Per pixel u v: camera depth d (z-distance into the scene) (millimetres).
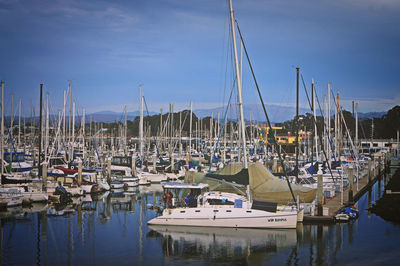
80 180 53031
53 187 48469
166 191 35750
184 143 137250
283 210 33594
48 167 59625
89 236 32188
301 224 34844
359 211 41281
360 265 25859
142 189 57625
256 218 32875
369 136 160375
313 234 32188
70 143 77438
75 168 61750
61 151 77438
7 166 57750
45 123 74938
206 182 40219
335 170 59594
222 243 29969
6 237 31938
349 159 83062
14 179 47844
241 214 33000
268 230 32812
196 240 30750
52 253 28172
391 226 34750
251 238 31094
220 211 33344
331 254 27797
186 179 42031
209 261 26578
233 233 32312
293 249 28750
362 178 68688
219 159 87688
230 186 38312
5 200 42719
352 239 30984
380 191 57281
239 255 27578
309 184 46000
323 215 35594
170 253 28016
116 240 31062
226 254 27781
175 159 81688
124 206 44688
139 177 61812
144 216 39438
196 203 34406
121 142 120125
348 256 27422
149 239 31156
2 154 50688
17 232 33375
